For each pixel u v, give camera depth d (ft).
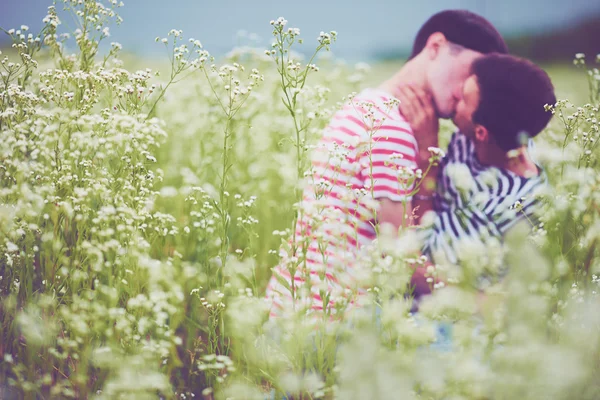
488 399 5.17
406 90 8.67
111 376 5.84
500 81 8.26
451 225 7.71
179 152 10.91
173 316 6.72
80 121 6.40
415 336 5.20
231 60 10.04
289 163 9.58
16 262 6.48
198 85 10.15
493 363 5.11
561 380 4.55
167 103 10.54
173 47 6.71
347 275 6.33
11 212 6.13
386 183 7.43
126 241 6.49
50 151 6.67
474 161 8.53
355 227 6.32
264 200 9.76
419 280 7.63
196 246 8.11
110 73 6.83
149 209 6.81
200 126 10.69
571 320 5.43
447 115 8.64
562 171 7.23
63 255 6.53
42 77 6.89
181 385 6.55
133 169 6.68
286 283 6.04
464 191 7.95
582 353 5.04
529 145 8.46
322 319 5.94
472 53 8.66
